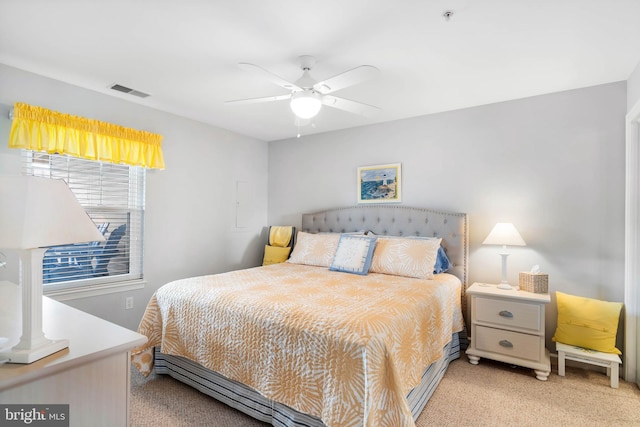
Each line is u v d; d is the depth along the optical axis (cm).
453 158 337
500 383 243
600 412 206
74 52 223
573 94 282
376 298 212
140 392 224
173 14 179
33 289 102
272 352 179
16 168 249
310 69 235
